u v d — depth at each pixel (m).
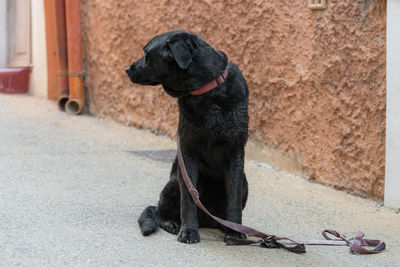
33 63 10.18
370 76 5.15
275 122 6.25
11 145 6.78
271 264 3.56
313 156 5.81
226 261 3.58
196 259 3.58
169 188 4.13
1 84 10.25
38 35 9.84
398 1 4.74
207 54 3.76
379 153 5.12
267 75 6.25
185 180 3.90
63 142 7.12
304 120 5.87
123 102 8.27
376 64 5.09
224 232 4.22
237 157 3.96
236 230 3.81
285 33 5.97
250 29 6.36
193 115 3.80
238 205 3.98
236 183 3.96
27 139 7.13
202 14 6.95
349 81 5.35
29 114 8.57
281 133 6.19
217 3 6.73
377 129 5.12
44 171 5.75
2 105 9.06
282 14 5.98
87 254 3.58
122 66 8.18
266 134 6.39
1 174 5.52
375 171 5.17
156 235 4.04
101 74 8.52
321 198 5.29
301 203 5.11
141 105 8.02
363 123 5.25
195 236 3.92
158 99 7.75
